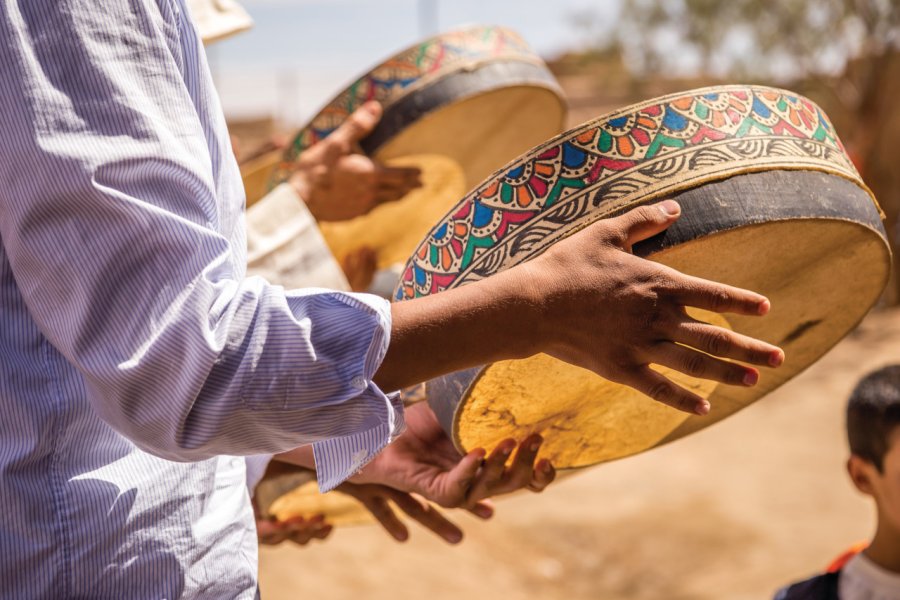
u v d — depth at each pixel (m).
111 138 0.95
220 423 0.98
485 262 1.20
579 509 7.47
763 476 8.00
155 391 0.96
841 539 6.70
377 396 1.01
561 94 2.22
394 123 2.05
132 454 1.12
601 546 6.84
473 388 1.27
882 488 2.07
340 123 2.08
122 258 0.95
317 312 1.01
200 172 1.00
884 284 1.43
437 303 1.04
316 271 1.87
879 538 2.07
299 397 0.99
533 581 6.24
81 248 0.95
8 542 1.05
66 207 0.94
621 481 8.05
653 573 6.40
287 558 5.56
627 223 1.08
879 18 15.01
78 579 1.08
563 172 1.17
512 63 2.09
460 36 2.08
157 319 0.95
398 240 2.44
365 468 1.60
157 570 1.13
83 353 0.96
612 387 1.43
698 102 1.18
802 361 1.58
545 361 1.27
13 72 0.93
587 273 1.04
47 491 1.06
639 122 1.17
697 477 8.05
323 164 2.04
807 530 6.87
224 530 1.21
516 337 1.04
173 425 0.97
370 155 2.06
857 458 2.16
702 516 7.23
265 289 1.00
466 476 1.48
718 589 6.08
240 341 0.97
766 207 1.14
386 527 1.74
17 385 1.04
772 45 16.16
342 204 2.08
